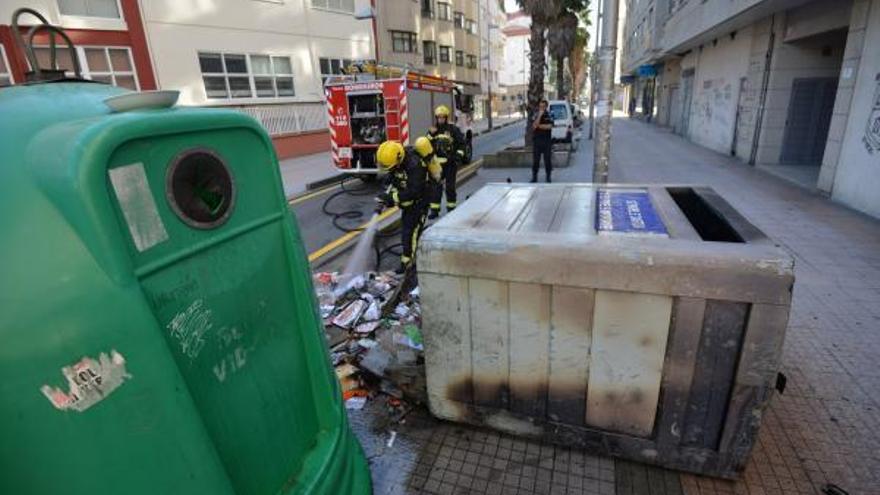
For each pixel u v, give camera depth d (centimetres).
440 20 3253
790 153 1112
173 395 125
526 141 1508
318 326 207
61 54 1161
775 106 1090
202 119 142
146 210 125
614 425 233
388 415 286
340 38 1880
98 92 152
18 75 1091
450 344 253
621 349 218
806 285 440
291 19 1669
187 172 139
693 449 223
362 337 379
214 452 137
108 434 119
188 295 138
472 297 238
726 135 1387
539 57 1437
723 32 1340
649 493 223
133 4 1255
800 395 287
